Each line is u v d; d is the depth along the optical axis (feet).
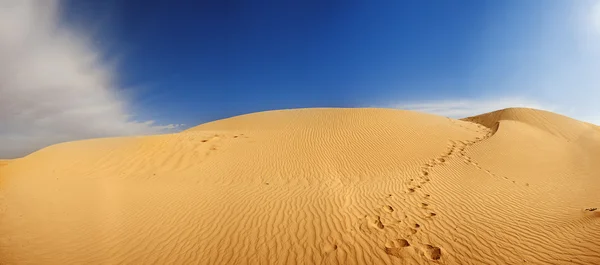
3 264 17.56
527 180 33.76
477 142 50.49
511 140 51.06
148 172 39.96
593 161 43.86
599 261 15.56
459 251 17.49
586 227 19.72
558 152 48.70
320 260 16.87
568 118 80.28
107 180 36.58
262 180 36.11
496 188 30.53
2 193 32.14
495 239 18.89
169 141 50.55
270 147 49.83
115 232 21.70
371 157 43.96
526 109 84.94
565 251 16.89
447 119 75.82
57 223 23.66
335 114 71.87
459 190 29.99
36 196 30.66
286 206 25.90
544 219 22.06
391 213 23.82
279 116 77.30
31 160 43.50
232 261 17.12
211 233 20.85
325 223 21.91
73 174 38.65
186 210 25.67
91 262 17.69
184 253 18.28
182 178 37.37
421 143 49.96
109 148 47.44
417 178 34.73
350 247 18.24
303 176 37.40
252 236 20.12
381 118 65.16
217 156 45.91
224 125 75.51
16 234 21.83
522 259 16.35
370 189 31.17
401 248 18.02
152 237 20.63
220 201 27.81
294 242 19.06
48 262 17.78
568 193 29.25
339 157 44.45
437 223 21.70
